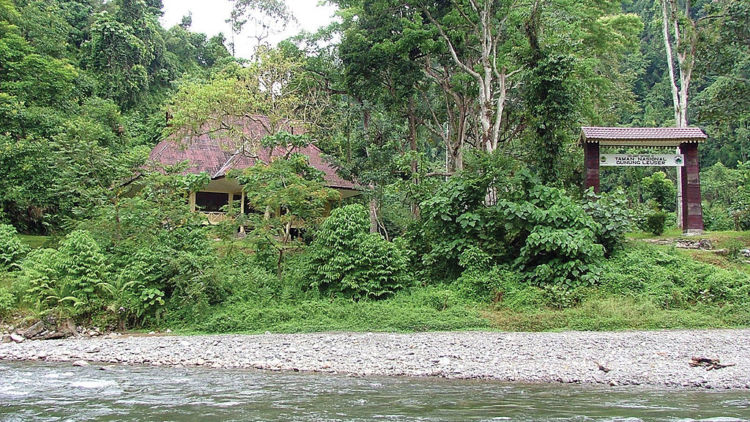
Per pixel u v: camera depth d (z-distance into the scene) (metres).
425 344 11.80
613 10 29.86
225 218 18.23
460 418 6.00
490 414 6.21
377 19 26.44
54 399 6.93
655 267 16.72
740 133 49.22
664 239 21.02
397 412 6.30
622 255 17.47
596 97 29.02
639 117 54.19
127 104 42.72
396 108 28.53
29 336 13.54
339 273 16.39
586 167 21.03
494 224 17.45
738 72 33.84
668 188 29.17
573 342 11.87
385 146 26.73
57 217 23.86
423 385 8.20
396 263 16.73
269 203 17.34
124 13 46.00
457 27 25.59
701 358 9.75
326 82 30.03
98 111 30.55
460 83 26.75
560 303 15.24
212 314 15.24
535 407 6.64
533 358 10.34
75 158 18.33
